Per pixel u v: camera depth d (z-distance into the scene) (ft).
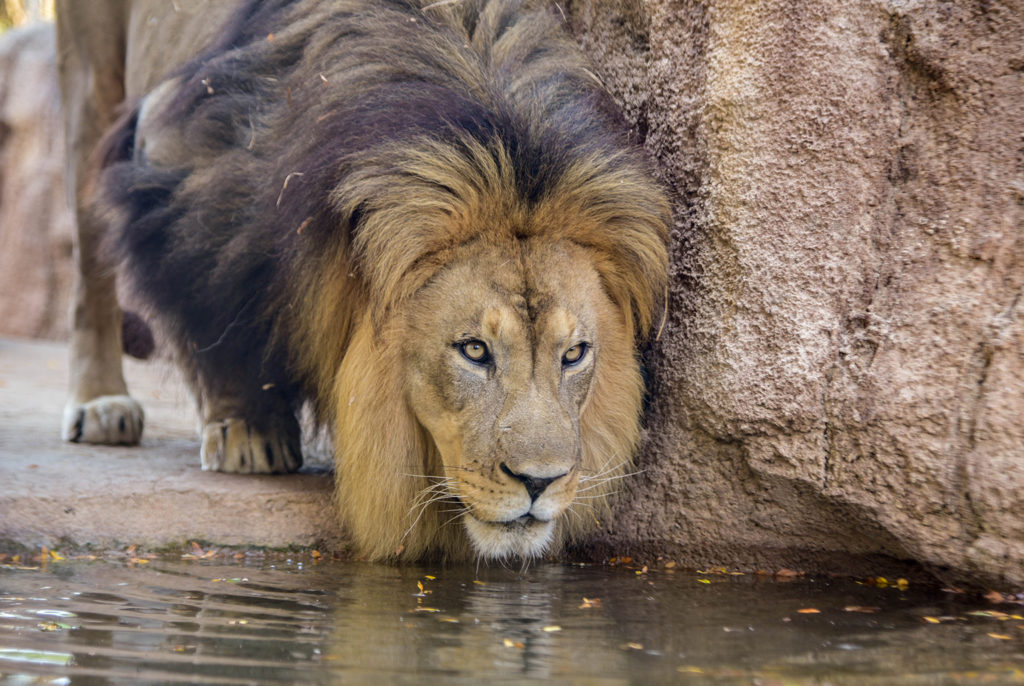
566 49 27.58
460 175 23.82
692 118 26.81
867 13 24.89
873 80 25.00
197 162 28.86
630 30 29.07
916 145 24.90
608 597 23.13
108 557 26.73
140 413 37.47
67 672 16.17
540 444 23.09
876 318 24.80
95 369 37.70
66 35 38.42
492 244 24.38
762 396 25.58
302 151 25.00
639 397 27.04
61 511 27.61
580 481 26.23
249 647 17.87
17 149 110.83
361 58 25.41
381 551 26.53
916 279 24.66
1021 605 23.30
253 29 29.76
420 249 24.17
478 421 23.88
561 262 24.57
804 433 25.32
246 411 31.24
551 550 27.66
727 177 25.89
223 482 29.76
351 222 24.77
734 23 25.55
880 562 25.96
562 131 24.81
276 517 28.32
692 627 20.33
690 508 27.25
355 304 25.79
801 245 25.43
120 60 38.55
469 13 26.73
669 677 16.67
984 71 24.22
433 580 24.66
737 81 25.59
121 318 38.78
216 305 28.58
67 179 39.70
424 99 24.18
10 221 109.81
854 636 19.88
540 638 19.13
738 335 25.94
